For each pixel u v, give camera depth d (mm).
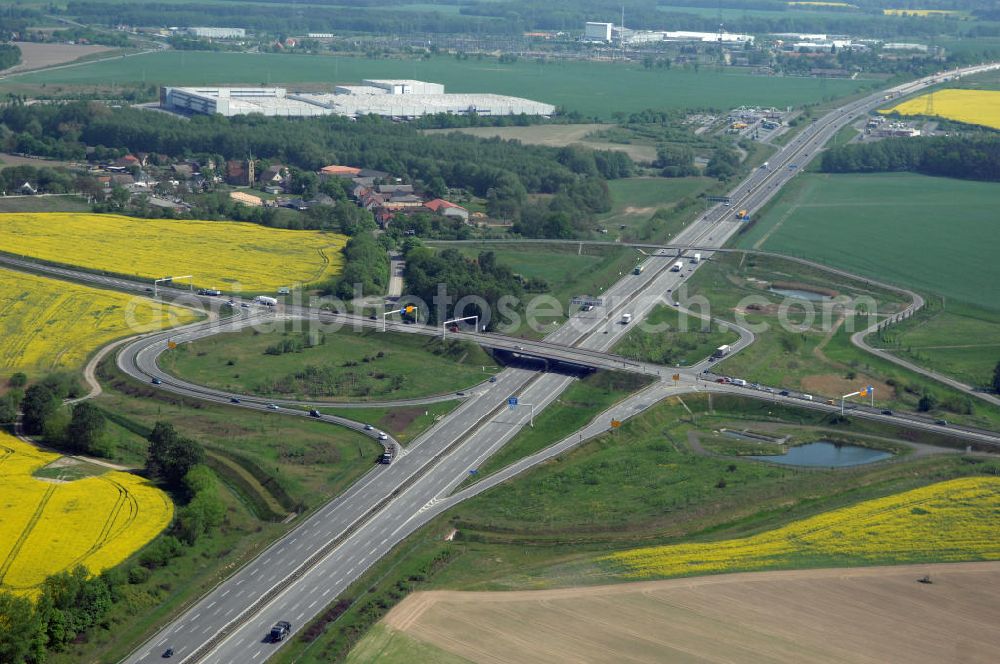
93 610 184125
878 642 181375
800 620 187625
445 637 183625
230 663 178125
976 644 180750
